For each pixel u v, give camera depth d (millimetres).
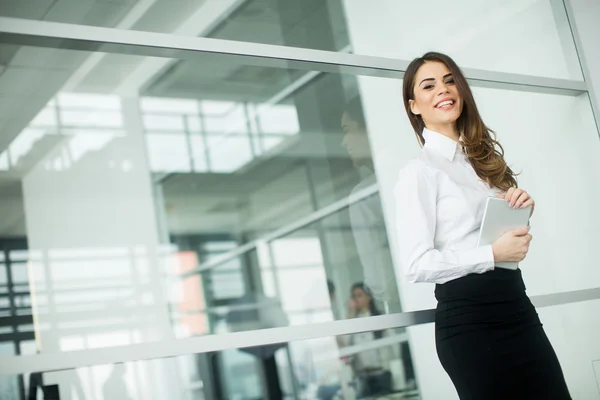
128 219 2266
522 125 3570
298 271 2557
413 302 2803
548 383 2143
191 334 2285
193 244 2365
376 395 2605
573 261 3551
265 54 2713
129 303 2201
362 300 2682
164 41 2479
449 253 2184
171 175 2387
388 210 2859
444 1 3410
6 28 2189
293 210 2615
